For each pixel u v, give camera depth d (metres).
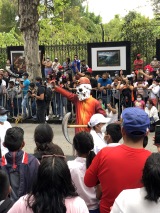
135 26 26.53
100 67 19.89
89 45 19.92
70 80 14.57
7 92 14.09
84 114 7.41
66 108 13.47
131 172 3.03
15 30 46.66
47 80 14.97
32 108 13.95
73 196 2.55
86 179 3.29
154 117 11.42
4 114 6.85
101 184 3.18
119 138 4.38
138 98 12.25
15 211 2.54
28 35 15.84
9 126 6.97
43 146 4.15
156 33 28.69
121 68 19.59
